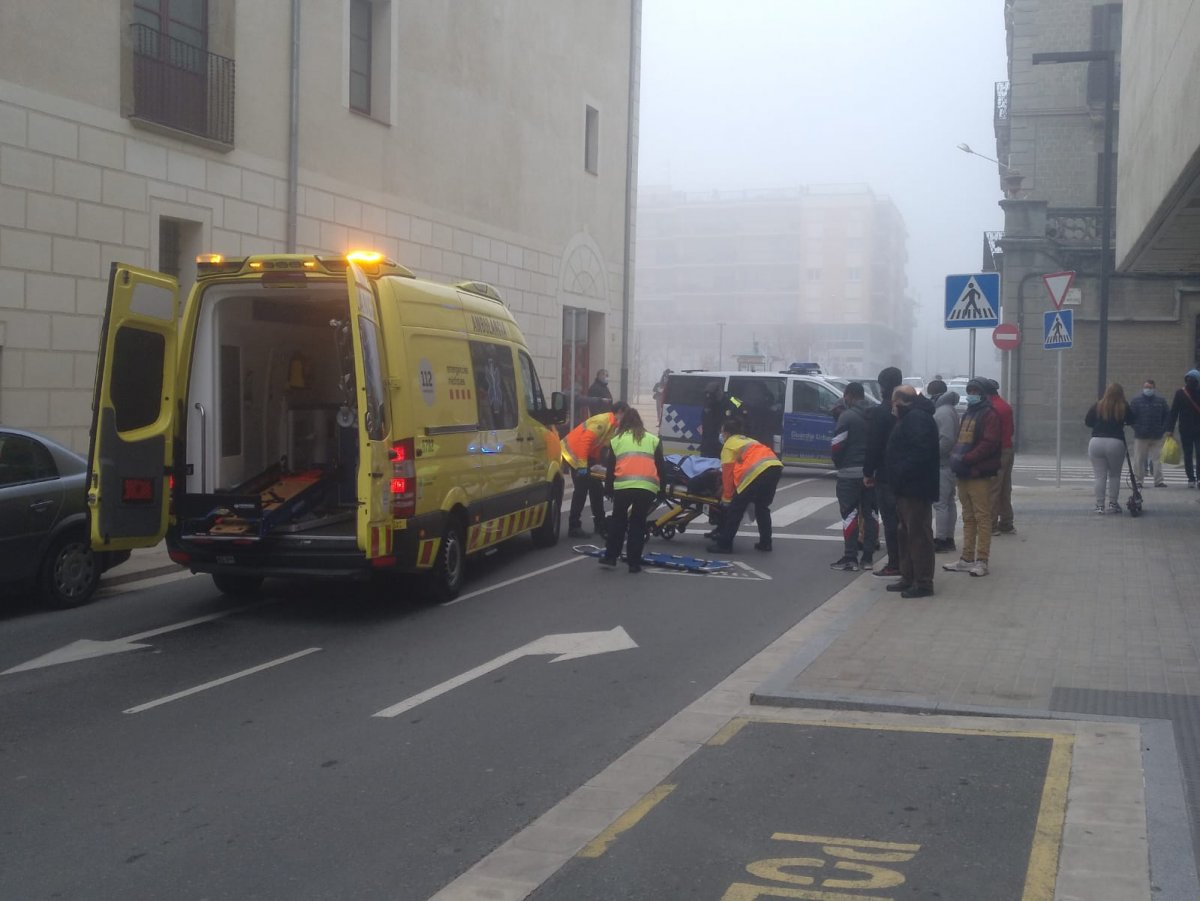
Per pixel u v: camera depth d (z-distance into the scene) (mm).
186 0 15977
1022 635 8711
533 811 5387
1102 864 4523
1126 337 29125
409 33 20641
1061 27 32125
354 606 10266
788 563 12641
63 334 14188
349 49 19141
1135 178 16281
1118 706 6777
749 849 4812
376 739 6504
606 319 28719
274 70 17406
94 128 14477
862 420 12148
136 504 9422
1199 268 18562
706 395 20531
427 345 10219
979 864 4594
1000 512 14016
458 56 22172
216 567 9578
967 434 11234
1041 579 11086
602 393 24453
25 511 9656
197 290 9883
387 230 20172
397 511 9406
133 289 9367
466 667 8141
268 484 10586
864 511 12414
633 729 6699
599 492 14273
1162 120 13453
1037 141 32250
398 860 4812
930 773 5703
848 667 7773
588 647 8734
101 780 5828
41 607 10203
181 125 15766
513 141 24172
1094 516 15781
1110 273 29141
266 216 17328
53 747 6367
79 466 10336
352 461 9859
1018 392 29734
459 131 22266
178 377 9883
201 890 4527
